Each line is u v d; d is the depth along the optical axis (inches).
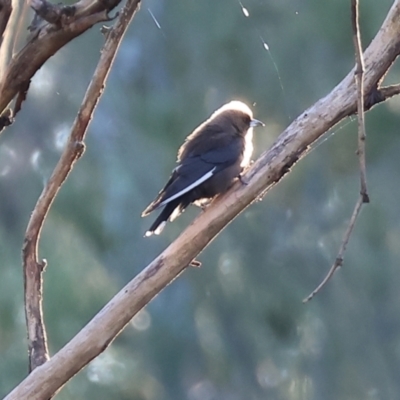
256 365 662.5
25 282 241.1
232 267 650.2
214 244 650.2
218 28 594.9
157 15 612.7
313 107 233.8
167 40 611.5
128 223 592.7
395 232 632.4
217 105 599.8
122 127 609.9
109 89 617.0
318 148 615.8
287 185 626.8
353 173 623.2
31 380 221.0
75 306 482.3
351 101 231.9
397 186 625.0
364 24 542.0
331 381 654.5
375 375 653.9
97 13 235.6
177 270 227.9
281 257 646.5
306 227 639.8
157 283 225.8
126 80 623.8
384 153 617.6
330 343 653.3
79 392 507.8
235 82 598.5
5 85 241.1
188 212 621.3
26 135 590.2
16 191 578.6
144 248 597.3
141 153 604.1
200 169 297.4
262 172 233.6
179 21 605.0
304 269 645.9
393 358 652.7
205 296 653.9
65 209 561.3
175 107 603.2
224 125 318.7
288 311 644.7
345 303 647.8
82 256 514.0
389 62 233.8
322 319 650.2
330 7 565.0
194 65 608.7
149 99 610.2
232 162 304.0
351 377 653.3
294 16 584.1
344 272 642.2
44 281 483.8
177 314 649.6
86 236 563.5
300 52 594.9
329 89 589.9
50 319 474.0
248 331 655.1
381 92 236.1
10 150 585.3
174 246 228.5
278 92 594.9
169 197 288.0
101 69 230.4
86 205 568.7
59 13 232.5
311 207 636.1
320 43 593.6
